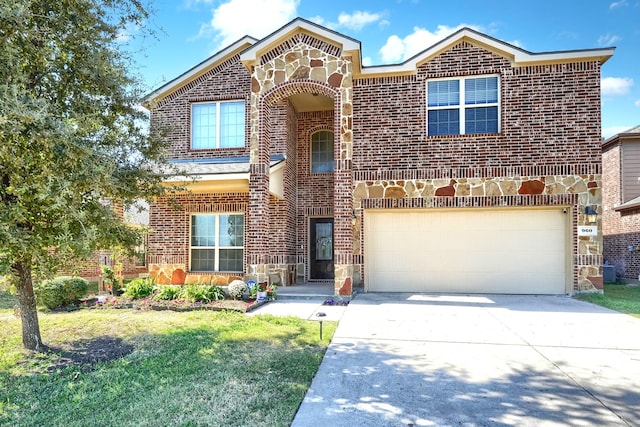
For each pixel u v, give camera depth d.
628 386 4.29
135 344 5.80
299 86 10.88
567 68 10.79
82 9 5.06
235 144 13.64
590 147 10.59
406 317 7.82
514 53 10.86
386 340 6.10
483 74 11.22
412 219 11.48
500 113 11.08
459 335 6.41
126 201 5.87
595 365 4.96
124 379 4.37
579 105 10.70
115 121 5.65
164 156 6.39
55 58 4.93
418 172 11.25
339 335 6.40
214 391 4.04
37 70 4.93
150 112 6.84
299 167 14.04
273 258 12.69
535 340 6.11
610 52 10.47
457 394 4.06
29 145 4.22
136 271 17.58
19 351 5.35
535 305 9.17
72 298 9.16
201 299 9.15
